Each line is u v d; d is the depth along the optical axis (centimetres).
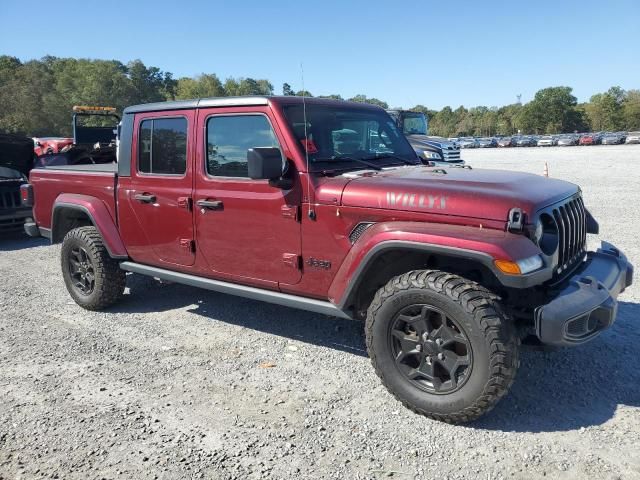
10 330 500
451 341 314
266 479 279
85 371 409
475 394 305
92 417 342
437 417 325
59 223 581
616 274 366
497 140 6638
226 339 470
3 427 332
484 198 314
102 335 484
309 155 379
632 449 294
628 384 368
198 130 430
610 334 451
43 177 591
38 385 387
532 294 338
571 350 422
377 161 438
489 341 296
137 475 284
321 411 345
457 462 288
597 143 5941
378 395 364
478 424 324
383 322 335
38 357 437
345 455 297
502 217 305
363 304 375
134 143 482
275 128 384
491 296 304
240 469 287
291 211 379
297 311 539
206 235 435
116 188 504
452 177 364
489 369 298
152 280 657
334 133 414
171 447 308
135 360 428
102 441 315
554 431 314
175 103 446
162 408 352
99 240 531
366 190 349
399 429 322
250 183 399
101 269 527
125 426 331
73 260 558
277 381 388
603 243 414
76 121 1153
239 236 412
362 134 447
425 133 1672
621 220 942
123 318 528
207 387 380
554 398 352
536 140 6394
